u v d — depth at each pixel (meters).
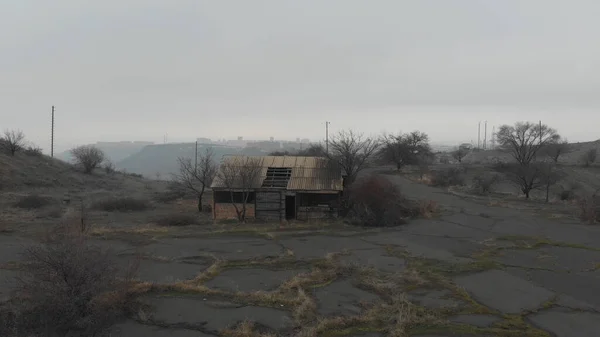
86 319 7.79
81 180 40.78
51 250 8.17
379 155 53.75
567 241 17.19
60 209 24.39
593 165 51.06
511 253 15.16
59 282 7.88
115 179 47.47
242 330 8.30
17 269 11.73
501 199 31.89
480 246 16.28
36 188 33.06
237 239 17.41
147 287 10.57
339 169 24.41
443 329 8.53
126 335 8.10
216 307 9.58
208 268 12.85
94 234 17.58
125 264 13.24
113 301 8.97
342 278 11.96
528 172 33.47
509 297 10.49
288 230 19.50
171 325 8.59
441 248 15.93
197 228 19.78
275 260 13.89
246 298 10.16
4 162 35.56
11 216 21.34
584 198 25.42
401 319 8.84
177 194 34.56
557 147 56.28
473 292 10.86
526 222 21.67
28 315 7.98
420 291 10.88
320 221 21.73
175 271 12.54
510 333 8.38
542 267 13.31
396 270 12.85
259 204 22.81
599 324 8.89
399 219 21.62
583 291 11.02
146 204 28.77
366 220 20.91
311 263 13.55
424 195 33.31
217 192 23.05
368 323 8.80
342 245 16.38
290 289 10.90
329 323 8.68
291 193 22.69
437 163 72.00
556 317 9.25
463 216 23.58
